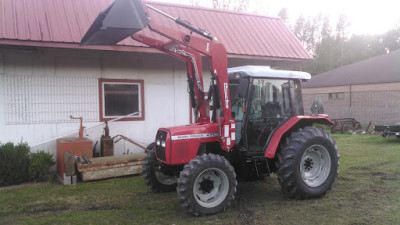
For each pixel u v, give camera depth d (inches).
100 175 244.2
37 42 237.6
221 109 198.4
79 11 275.3
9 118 260.1
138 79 305.4
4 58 257.1
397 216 160.2
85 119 285.6
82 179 240.4
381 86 733.3
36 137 268.8
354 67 920.9
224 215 167.9
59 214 174.7
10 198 203.5
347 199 188.7
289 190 186.7
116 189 221.8
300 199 190.4
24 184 239.5
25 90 264.7
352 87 792.9
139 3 154.8
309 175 196.1
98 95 289.9
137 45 265.4
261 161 200.8
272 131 197.3
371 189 207.6
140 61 306.0
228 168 172.4
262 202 187.8
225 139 178.5
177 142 176.1
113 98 296.8
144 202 193.6
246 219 161.8
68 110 279.3
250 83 189.6
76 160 249.3
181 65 323.6
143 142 308.3
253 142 193.9
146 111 309.4
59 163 257.3
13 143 253.3
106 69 292.8
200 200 169.6
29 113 266.2
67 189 223.0
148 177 208.5
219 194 174.4
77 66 282.0
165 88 317.4
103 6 291.0
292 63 383.6
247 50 322.0
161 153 185.0
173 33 164.2
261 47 336.2
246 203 186.5
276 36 366.9
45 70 270.8
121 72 298.7
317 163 199.6
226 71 178.9
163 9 329.7
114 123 296.0
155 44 193.0
